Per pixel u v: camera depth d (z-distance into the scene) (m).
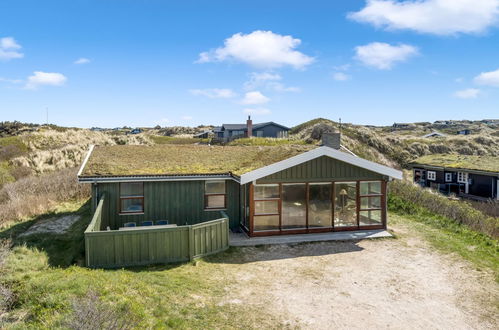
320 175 15.31
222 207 16.16
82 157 36.44
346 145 51.84
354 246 14.02
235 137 67.31
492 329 8.20
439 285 10.53
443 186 35.72
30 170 31.31
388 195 21.78
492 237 15.75
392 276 11.13
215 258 12.34
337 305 9.12
